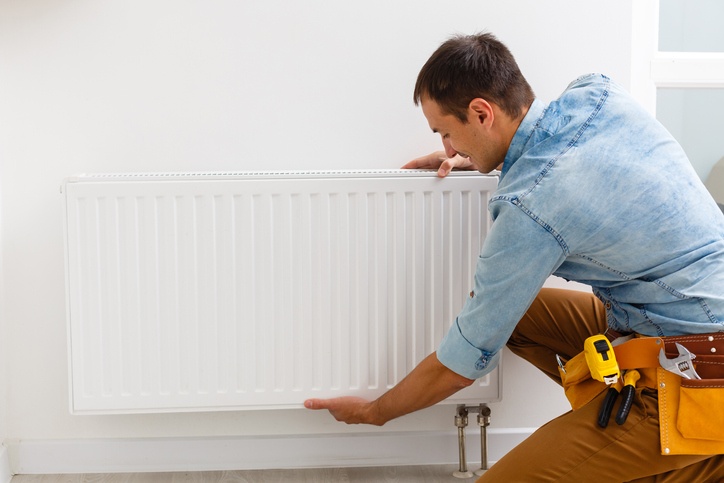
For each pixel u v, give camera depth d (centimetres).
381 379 176
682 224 133
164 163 179
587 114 137
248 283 172
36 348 182
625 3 185
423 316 175
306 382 175
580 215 131
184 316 172
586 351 135
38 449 185
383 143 183
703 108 200
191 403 174
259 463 188
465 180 172
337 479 185
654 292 135
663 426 129
